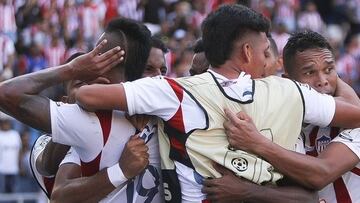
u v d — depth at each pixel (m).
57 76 4.67
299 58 5.12
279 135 4.65
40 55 20.00
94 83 4.89
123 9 22.20
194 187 4.59
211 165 4.58
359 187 5.01
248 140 4.53
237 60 4.73
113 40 4.89
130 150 4.64
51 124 4.62
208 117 4.58
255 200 4.55
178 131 4.60
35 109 4.61
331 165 4.67
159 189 4.83
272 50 5.07
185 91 4.61
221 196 4.53
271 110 4.64
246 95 4.64
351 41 25.92
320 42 5.13
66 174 4.81
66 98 5.08
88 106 4.54
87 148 4.71
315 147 5.07
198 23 22.34
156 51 5.79
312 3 27.11
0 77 18.89
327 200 5.03
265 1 24.80
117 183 4.64
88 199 4.70
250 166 4.55
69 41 20.72
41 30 20.61
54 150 5.00
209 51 4.77
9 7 20.58
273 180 4.59
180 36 21.00
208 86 4.65
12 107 4.61
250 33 4.72
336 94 5.12
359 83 24.48
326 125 4.79
